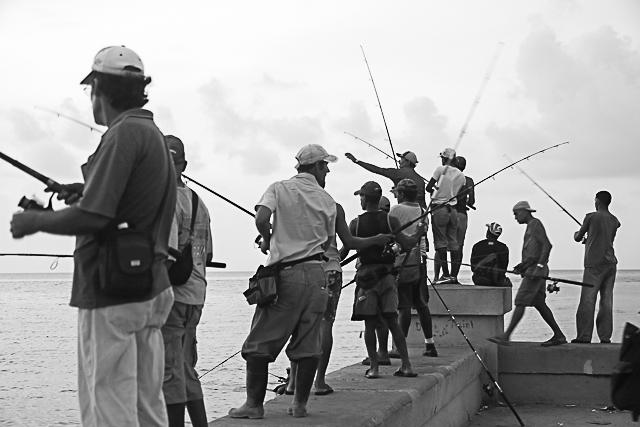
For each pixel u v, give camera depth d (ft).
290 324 14.62
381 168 27.55
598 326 27.89
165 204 9.46
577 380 26.61
